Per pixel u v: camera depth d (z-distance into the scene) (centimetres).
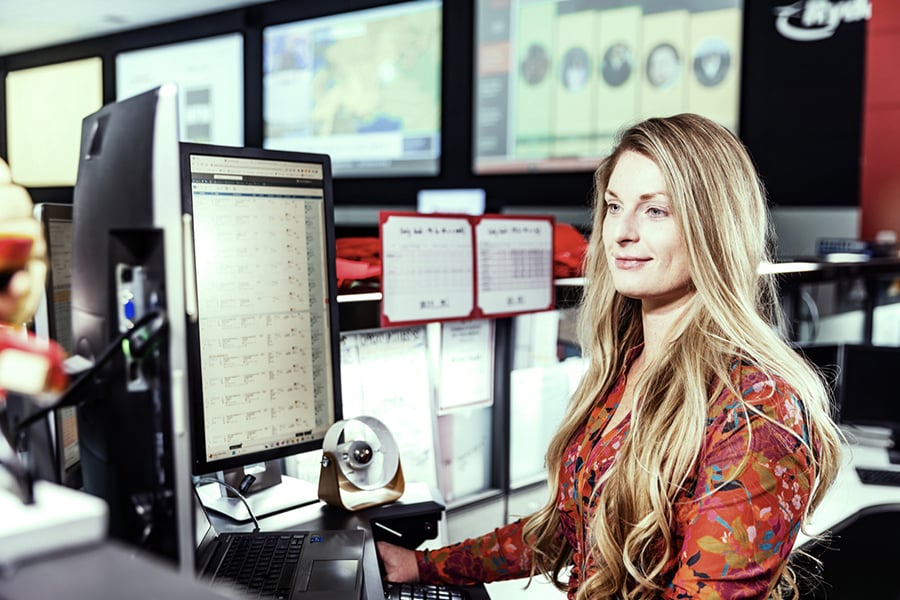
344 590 93
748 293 103
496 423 169
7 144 834
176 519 67
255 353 117
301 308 123
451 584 124
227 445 115
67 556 49
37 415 67
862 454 251
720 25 456
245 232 115
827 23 430
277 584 95
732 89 456
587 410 122
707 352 102
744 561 90
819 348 263
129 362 69
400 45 571
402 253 145
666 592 96
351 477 125
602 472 110
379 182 592
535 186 529
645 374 106
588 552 112
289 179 121
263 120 643
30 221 71
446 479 162
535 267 167
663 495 98
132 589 45
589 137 505
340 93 602
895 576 236
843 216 440
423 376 154
